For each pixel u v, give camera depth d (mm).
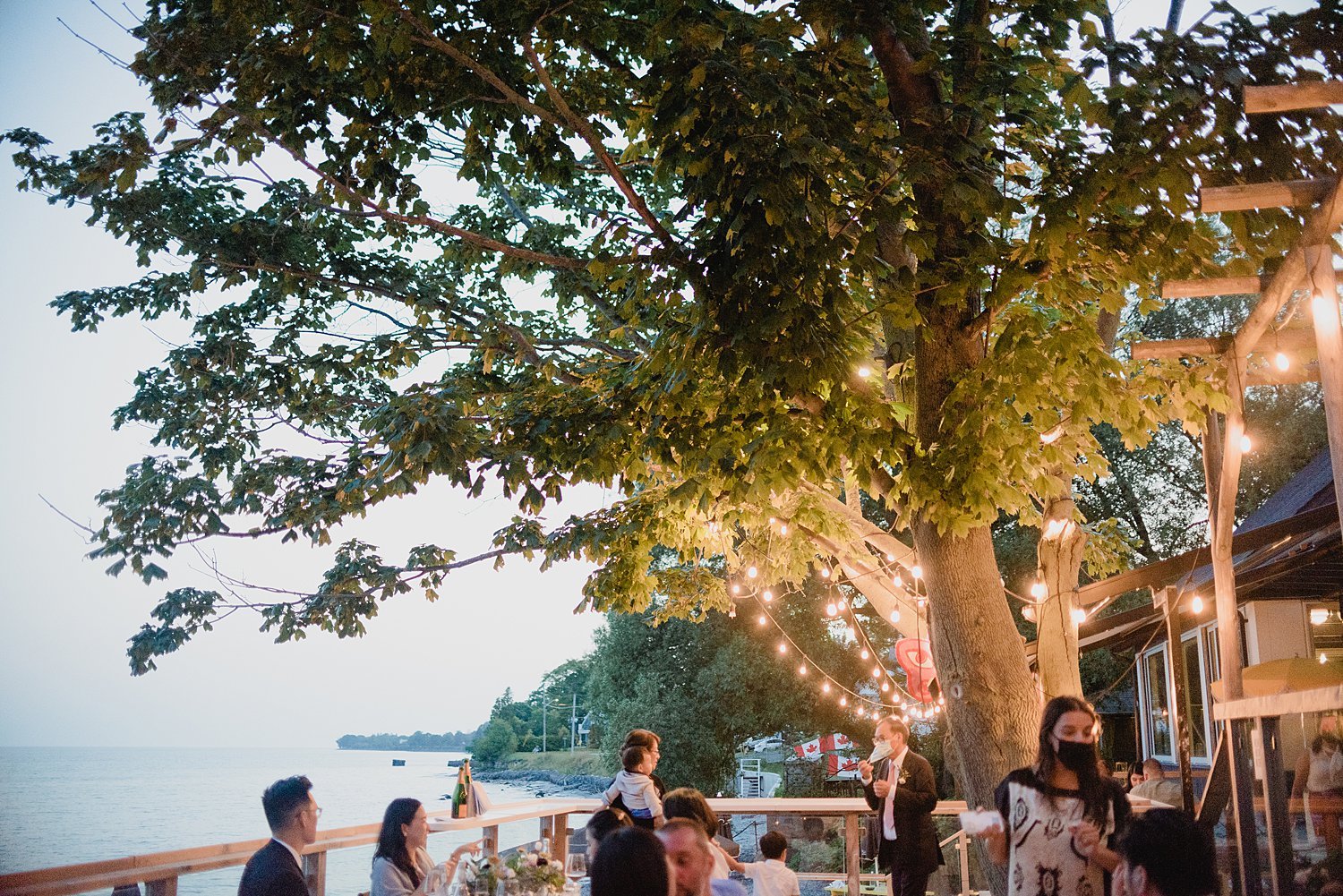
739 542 11156
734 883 4793
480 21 7453
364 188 8195
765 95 5977
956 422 6391
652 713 25750
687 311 7109
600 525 9516
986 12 7012
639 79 7285
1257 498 22078
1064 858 4066
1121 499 24172
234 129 7742
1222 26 6090
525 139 8062
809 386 6141
